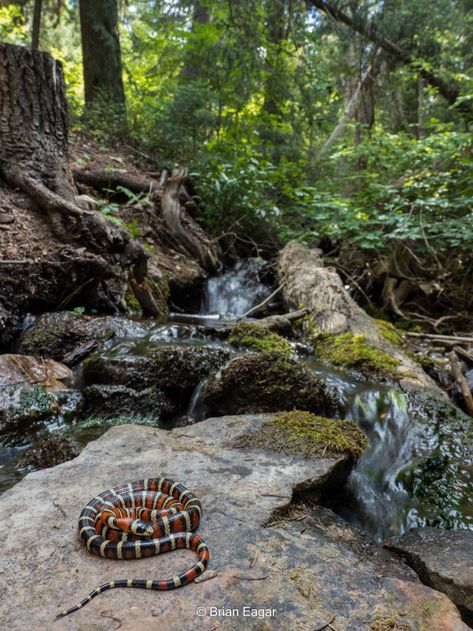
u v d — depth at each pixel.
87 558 2.32
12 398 4.61
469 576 2.53
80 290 6.70
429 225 8.44
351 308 7.14
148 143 12.38
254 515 2.69
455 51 14.62
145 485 2.93
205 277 9.75
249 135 13.53
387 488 3.92
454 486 3.90
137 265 6.99
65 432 4.38
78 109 12.54
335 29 13.88
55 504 2.78
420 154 9.49
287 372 4.72
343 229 9.49
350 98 17.84
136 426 3.98
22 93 7.47
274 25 14.34
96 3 12.42
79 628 1.89
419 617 2.03
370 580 2.28
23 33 14.85
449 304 9.22
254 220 11.43
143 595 2.08
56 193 7.54
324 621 1.97
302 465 3.31
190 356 5.31
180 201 11.14
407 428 4.62
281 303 9.09
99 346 5.84
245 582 2.17
